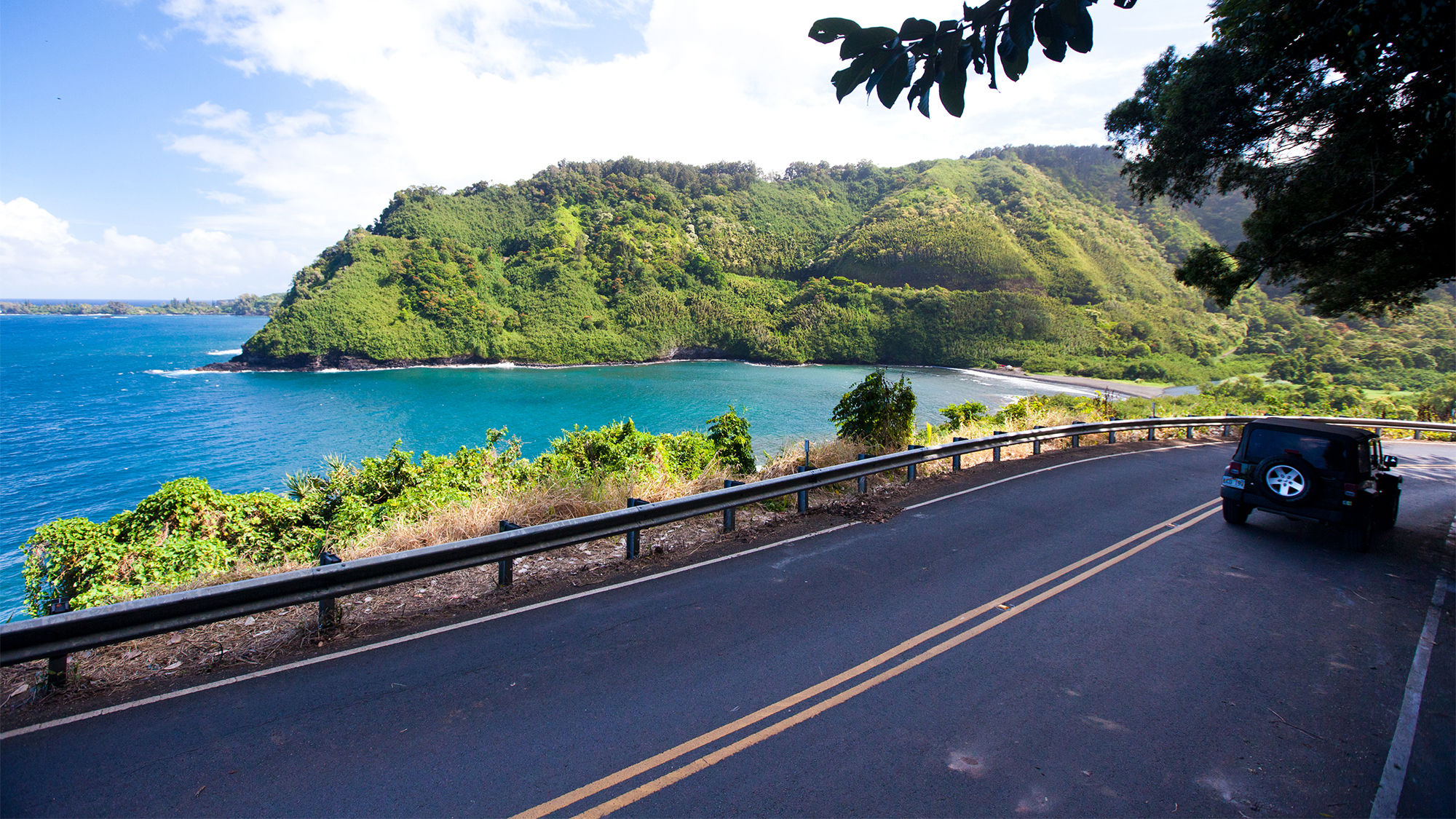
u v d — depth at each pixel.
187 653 5.03
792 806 3.40
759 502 9.55
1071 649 5.41
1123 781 3.69
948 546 8.26
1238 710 4.53
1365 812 3.49
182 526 9.17
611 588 6.63
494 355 144.88
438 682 4.67
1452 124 6.84
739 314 169.88
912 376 129.12
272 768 3.65
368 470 11.70
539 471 12.06
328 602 5.43
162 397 92.31
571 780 3.59
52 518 39.53
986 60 1.84
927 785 3.61
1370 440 9.27
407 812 3.31
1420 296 12.37
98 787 3.46
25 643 4.08
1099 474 13.77
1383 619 6.31
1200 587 7.03
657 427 74.00
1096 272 181.62
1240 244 12.68
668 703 4.43
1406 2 6.32
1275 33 8.91
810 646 5.34
